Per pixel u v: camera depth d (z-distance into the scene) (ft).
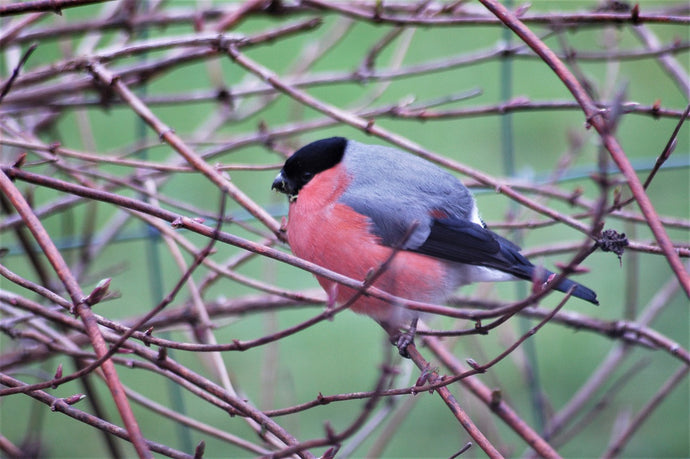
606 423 31.94
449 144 39.01
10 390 13.76
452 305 21.62
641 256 36.29
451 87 41.04
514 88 41.24
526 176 24.30
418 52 42.11
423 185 20.65
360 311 20.21
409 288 19.79
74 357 18.21
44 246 13.85
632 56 21.81
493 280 20.86
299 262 13.71
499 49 21.99
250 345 13.62
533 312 20.88
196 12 22.59
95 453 29.78
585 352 34.76
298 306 21.49
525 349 22.99
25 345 20.79
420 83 41.16
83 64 18.81
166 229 18.70
